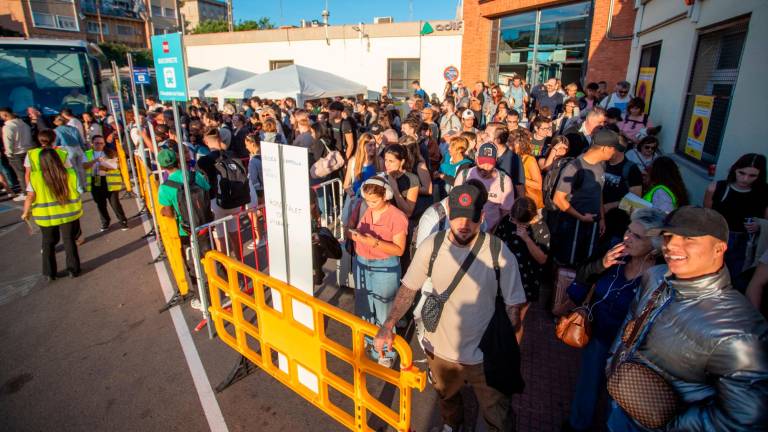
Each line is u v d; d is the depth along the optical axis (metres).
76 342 4.47
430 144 7.75
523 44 15.50
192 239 4.20
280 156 3.26
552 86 10.43
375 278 3.72
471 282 2.43
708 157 6.00
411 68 19.12
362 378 2.73
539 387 3.58
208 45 22.98
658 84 8.43
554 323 4.44
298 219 3.24
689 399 1.70
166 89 3.80
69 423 3.41
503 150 4.82
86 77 12.88
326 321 4.71
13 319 4.93
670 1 7.97
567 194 4.27
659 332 1.77
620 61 12.18
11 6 45.81
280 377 3.41
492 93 12.41
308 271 3.28
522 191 4.73
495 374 2.45
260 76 13.82
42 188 5.52
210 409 3.51
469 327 2.49
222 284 3.73
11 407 3.59
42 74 12.22
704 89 6.36
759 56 4.60
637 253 2.36
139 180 9.38
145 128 9.49
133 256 6.62
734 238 3.59
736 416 1.49
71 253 5.84
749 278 3.51
